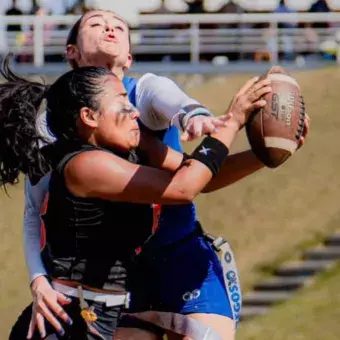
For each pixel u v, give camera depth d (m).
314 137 51.28
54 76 59.44
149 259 15.45
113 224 13.32
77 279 13.52
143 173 12.91
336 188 47.41
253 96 13.46
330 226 44.38
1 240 46.88
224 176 15.56
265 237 44.41
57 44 60.84
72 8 62.94
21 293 43.09
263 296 39.66
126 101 13.45
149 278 15.55
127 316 15.66
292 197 47.00
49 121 13.57
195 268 15.44
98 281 13.49
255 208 46.53
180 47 60.97
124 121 13.34
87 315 13.48
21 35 61.38
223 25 62.34
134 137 13.46
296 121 13.62
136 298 15.54
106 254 13.46
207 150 13.05
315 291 36.38
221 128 13.27
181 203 13.02
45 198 13.70
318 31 61.91
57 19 60.53
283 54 61.94
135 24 62.06
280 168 49.12
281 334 31.97
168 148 14.72
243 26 62.16
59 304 13.62
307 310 33.78
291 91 13.65
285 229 44.75
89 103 13.29
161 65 60.56
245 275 41.53
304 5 64.69
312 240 43.41
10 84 13.86
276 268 41.66
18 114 13.72
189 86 60.28
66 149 13.34
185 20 60.81
